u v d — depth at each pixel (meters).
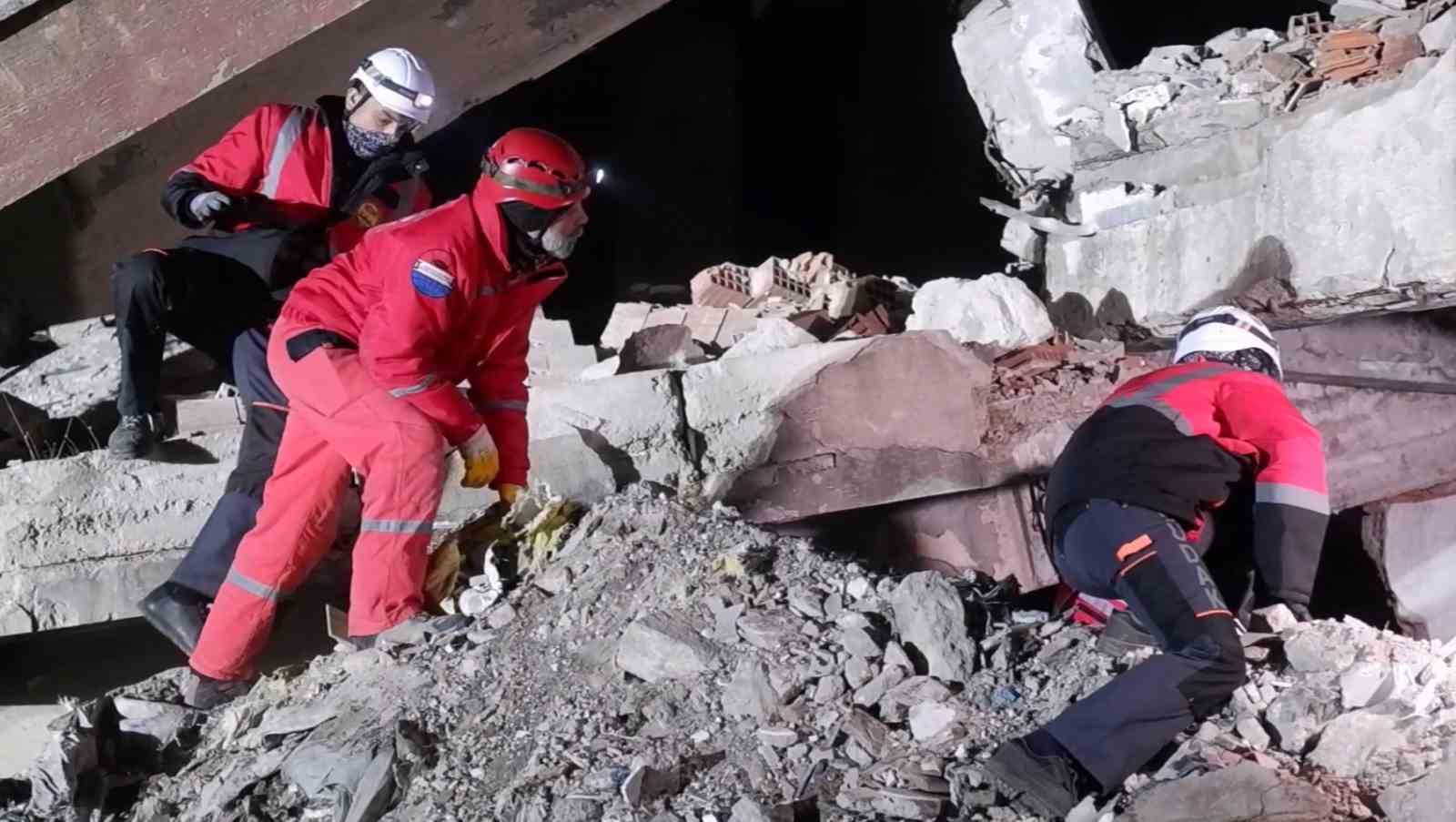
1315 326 5.84
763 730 3.31
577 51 5.81
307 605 4.45
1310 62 4.98
